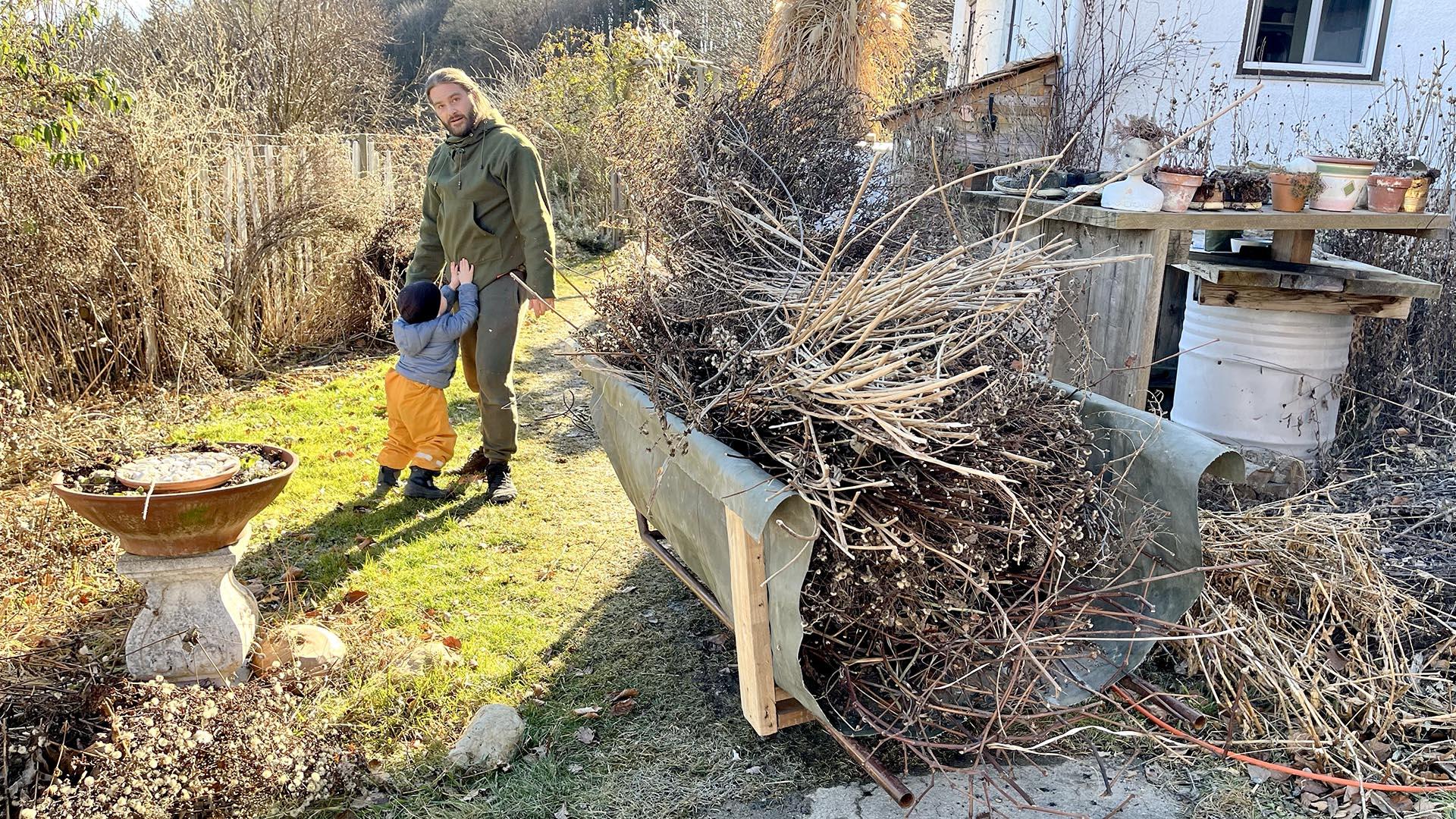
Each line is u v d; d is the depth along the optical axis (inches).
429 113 722.2
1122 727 111.0
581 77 512.1
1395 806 101.6
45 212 214.5
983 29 333.7
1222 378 174.2
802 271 126.2
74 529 159.2
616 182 352.5
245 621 125.0
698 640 137.9
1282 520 139.5
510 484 187.3
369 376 269.6
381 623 140.6
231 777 101.1
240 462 123.2
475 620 142.9
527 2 986.7
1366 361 194.7
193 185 259.4
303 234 279.6
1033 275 119.6
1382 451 177.0
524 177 169.5
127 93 217.0
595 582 155.0
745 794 105.8
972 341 103.1
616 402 129.1
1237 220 160.4
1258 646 119.5
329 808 104.0
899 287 97.2
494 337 177.5
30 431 185.8
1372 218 164.6
